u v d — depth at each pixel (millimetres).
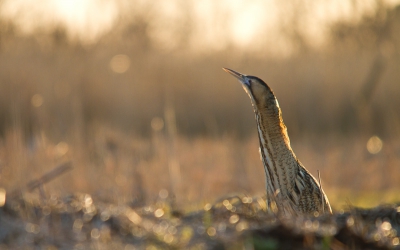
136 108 34906
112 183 18203
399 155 26391
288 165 12812
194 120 36031
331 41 42906
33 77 32938
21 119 31547
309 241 9195
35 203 10828
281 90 36812
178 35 41406
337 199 20172
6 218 10102
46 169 19203
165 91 35531
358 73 37781
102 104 34281
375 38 43438
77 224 10016
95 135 26375
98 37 39469
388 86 37594
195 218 10836
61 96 32125
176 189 18422
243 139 34250
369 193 21703
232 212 10852
